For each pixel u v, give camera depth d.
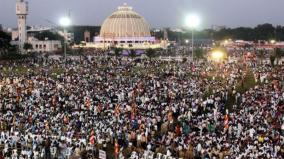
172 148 48.25
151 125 56.81
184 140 49.66
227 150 45.25
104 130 53.66
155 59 162.50
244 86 91.06
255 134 50.22
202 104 68.38
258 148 44.91
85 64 134.50
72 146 48.56
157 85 86.94
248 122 55.22
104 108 65.50
